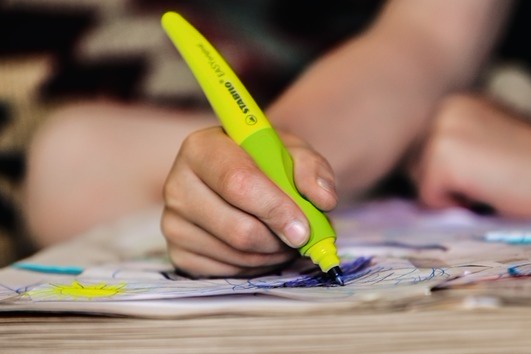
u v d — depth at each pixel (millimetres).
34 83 1208
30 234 961
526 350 507
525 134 850
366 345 516
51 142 942
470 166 821
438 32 984
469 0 1017
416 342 515
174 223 647
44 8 1278
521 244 671
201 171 630
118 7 1300
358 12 1351
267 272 638
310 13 1339
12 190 1128
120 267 677
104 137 939
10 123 1186
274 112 852
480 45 1024
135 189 919
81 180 923
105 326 550
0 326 557
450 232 733
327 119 846
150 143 937
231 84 642
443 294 547
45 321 559
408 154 876
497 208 813
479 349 509
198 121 977
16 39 1254
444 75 942
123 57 1233
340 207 851
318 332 527
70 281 630
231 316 550
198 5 1293
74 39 1265
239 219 618
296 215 598
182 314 553
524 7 1244
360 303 543
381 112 866
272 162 617
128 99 1198
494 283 560
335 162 830
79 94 1207
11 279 644
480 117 855
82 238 790
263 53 1241
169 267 676
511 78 1180
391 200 882
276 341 525
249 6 1319
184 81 1205
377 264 634
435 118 865
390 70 907
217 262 637
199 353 524
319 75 893
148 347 531
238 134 630
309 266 643
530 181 810
